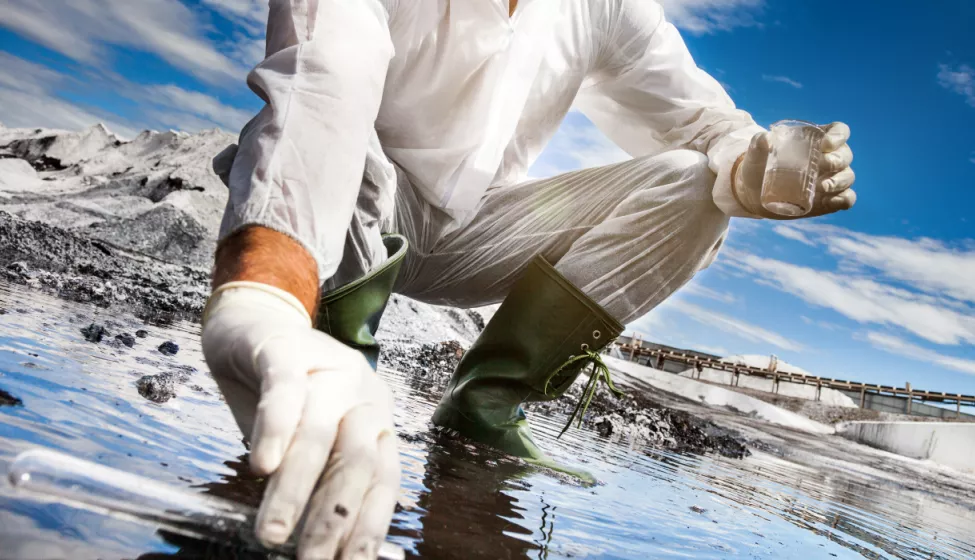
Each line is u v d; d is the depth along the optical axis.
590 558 1.00
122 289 3.65
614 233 1.83
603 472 2.02
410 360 4.92
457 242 2.02
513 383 1.85
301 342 0.66
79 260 4.38
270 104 1.05
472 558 0.85
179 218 7.56
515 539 0.99
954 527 3.71
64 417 0.99
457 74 1.68
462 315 7.09
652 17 2.19
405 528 0.90
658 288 1.90
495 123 1.78
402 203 1.89
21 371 1.21
